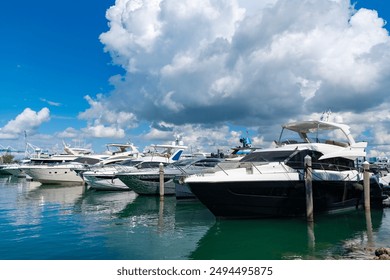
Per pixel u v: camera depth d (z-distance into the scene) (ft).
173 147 102.32
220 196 46.29
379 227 47.91
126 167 94.38
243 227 45.93
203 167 78.02
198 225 48.93
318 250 36.50
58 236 42.16
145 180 78.84
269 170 49.14
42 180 112.27
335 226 47.91
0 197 81.10
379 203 66.03
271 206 48.26
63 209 63.16
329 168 55.62
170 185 80.94
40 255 34.68
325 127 60.39
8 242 39.32
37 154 150.30
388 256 32.04
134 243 39.34
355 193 61.16
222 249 37.19
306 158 47.65
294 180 48.44
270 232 43.83
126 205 68.39
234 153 100.68
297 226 46.78
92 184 93.91
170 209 63.41
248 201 47.09
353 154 56.08
